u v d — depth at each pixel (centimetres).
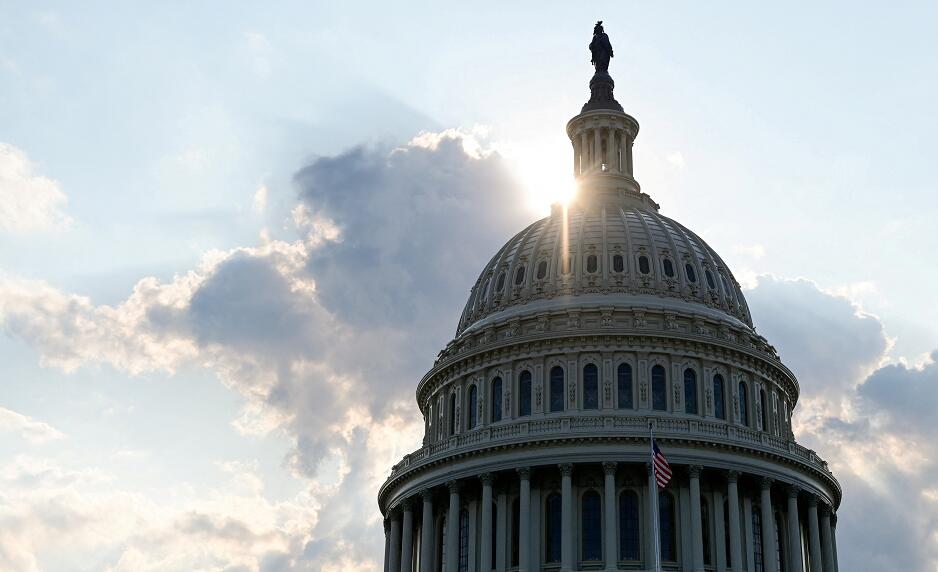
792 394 11062
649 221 11306
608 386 10006
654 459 8219
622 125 12256
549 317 10444
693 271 10938
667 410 9981
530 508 9569
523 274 10994
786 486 9869
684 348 10200
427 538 9938
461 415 10469
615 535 9331
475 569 9656
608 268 10725
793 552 9738
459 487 9844
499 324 10625
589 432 9525
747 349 10400
